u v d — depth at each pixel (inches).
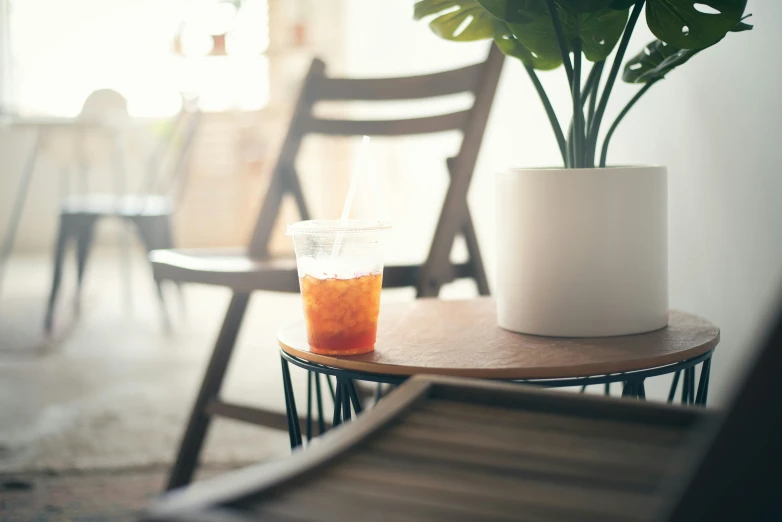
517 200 49.9
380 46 169.0
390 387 64.5
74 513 71.0
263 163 240.5
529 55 53.7
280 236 233.9
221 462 80.0
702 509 28.8
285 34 235.0
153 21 252.4
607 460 35.3
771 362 27.8
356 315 46.8
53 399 104.5
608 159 71.0
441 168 125.6
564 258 49.1
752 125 55.5
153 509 32.3
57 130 166.2
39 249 265.9
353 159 222.4
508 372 43.9
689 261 62.3
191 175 244.2
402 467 35.1
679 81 61.9
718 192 58.8
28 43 258.8
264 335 143.5
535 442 36.5
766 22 54.0
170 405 100.5
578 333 49.1
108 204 160.6
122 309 171.3
